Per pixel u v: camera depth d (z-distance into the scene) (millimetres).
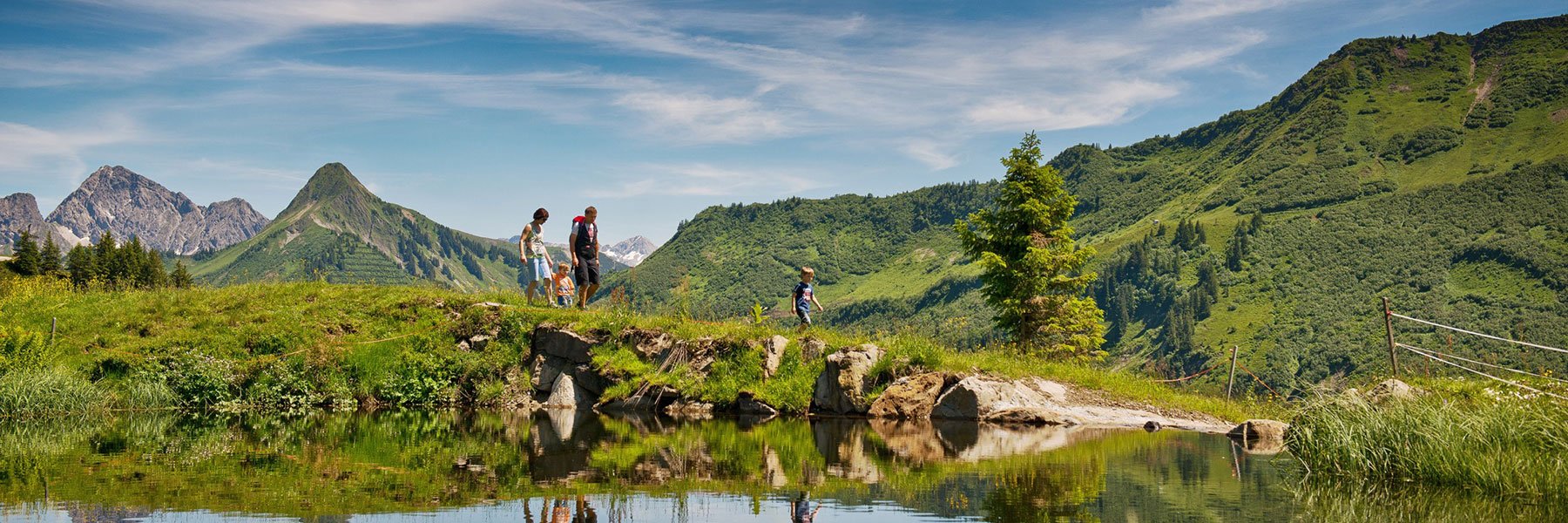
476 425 16938
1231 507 9391
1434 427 11438
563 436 15266
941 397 18500
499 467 11688
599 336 21250
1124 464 12266
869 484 10641
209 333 21422
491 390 21125
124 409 19219
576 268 21953
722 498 9781
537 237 23078
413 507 9078
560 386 21000
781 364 19969
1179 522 8625
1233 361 22156
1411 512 9195
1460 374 15867
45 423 16797
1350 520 8750
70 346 20891
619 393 20250
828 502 9555
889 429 16625
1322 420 12445
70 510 8773
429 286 24891
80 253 115062
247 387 20203
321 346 20984
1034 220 32781
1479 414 11594
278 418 18125
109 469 11273
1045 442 14688
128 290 25297
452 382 21422
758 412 19375
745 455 13000
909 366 19156
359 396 20750
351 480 10586
